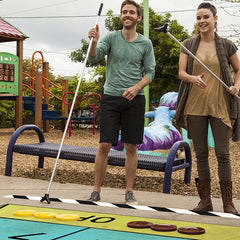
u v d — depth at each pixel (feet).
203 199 13.03
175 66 66.49
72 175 21.49
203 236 9.41
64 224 10.21
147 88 44.62
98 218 11.03
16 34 47.60
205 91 12.83
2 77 46.60
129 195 13.91
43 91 53.93
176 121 13.55
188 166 19.79
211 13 12.93
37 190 15.69
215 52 12.97
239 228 10.37
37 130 21.39
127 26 13.65
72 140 45.93
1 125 75.41
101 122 13.91
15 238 8.88
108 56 14.06
